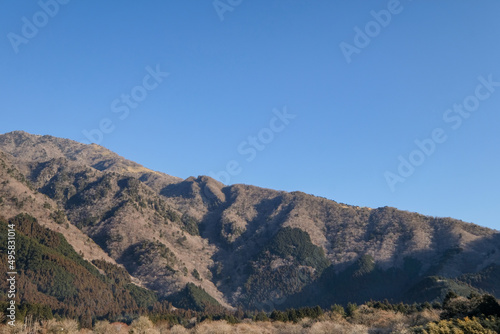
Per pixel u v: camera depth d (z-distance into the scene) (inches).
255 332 4298.7
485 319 2465.6
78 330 4387.3
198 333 4382.4
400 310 4335.6
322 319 4345.5
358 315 4256.9
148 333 4451.3
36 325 3875.5
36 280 6628.9
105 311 6530.5
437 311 3444.9
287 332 4195.4
